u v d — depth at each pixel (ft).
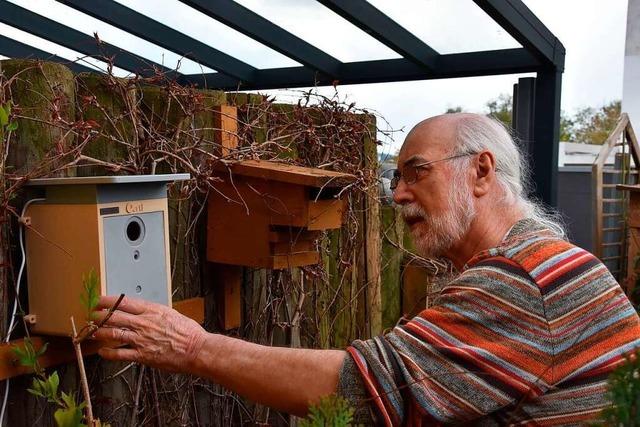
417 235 5.60
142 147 7.38
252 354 5.02
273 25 13.74
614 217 23.22
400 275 12.59
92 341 6.43
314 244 8.71
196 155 7.93
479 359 4.50
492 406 4.48
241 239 7.87
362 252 10.88
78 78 7.03
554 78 15.15
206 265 8.30
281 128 9.16
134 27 13.39
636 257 20.11
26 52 15.14
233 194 7.89
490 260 4.85
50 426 6.56
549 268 4.66
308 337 9.92
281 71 16.33
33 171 6.04
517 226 5.13
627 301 4.81
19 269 6.17
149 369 7.63
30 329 6.14
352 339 10.81
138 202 6.14
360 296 10.96
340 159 9.84
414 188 5.50
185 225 7.98
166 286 6.47
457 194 5.33
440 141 5.40
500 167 5.43
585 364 4.52
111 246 5.88
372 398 4.57
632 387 2.19
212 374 5.16
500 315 4.58
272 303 9.24
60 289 5.92
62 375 6.68
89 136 6.59
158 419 7.70
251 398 5.03
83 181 5.67
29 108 6.23
